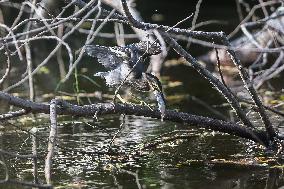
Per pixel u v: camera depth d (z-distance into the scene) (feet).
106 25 68.59
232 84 52.11
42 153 34.50
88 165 32.81
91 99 47.55
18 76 53.16
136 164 33.01
